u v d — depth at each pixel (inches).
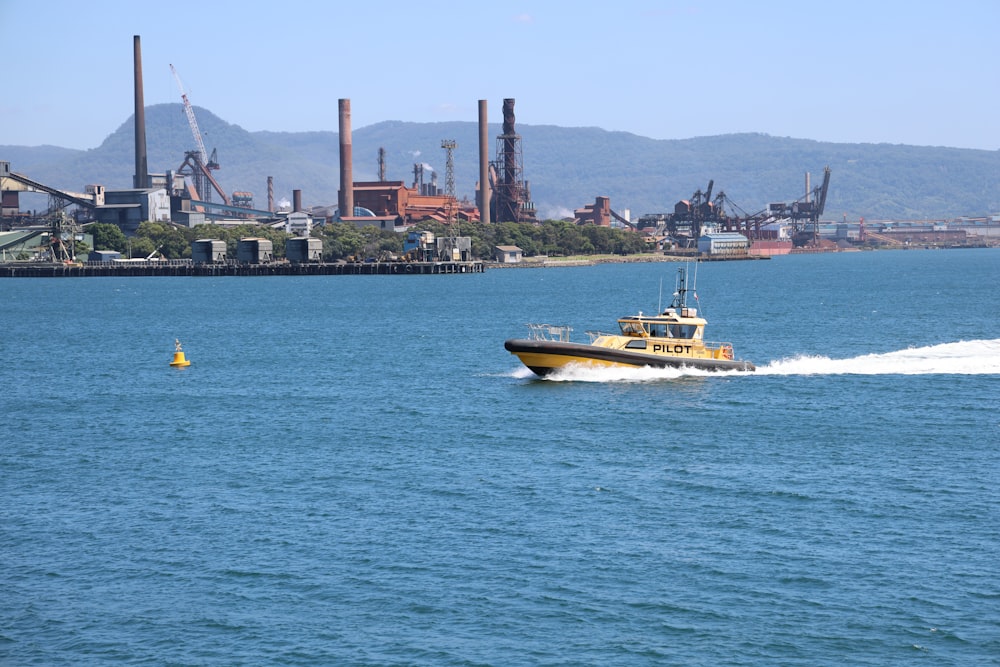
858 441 6988.2
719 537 5098.4
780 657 3991.1
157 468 6604.3
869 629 4168.3
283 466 6584.6
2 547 5132.9
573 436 7204.7
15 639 4215.1
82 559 4965.6
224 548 5068.9
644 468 6348.4
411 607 4407.0
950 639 4082.2
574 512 5506.9
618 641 4116.6
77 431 7859.3
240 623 4308.6
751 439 7052.2
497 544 5059.1
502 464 6505.9
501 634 4180.6
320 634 4210.1
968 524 5216.5
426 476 6254.9
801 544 4987.7
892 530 5157.5
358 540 5137.8
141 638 4210.1
